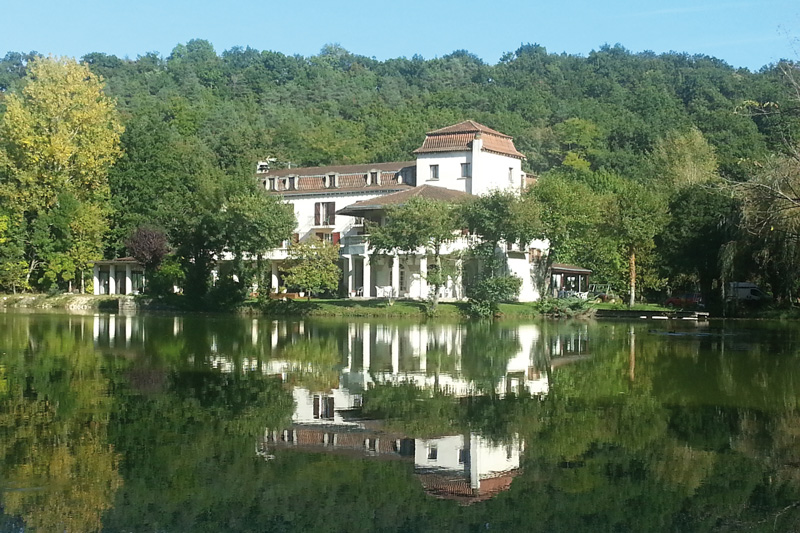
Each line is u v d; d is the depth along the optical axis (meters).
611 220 85.19
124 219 101.81
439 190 85.81
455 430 22.25
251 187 84.00
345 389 28.69
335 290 86.69
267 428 22.34
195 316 73.00
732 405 26.05
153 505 16.05
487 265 75.94
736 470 18.58
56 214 92.56
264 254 84.69
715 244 79.75
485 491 17.05
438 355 39.75
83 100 94.56
